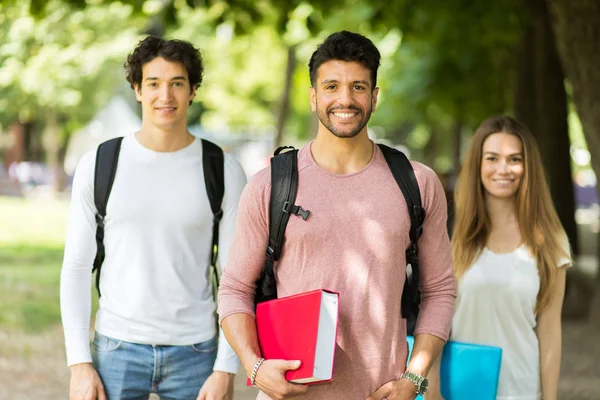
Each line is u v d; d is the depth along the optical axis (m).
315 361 3.53
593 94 10.08
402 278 3.87
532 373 4.85
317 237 3.75
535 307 4.89
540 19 15.22
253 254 3.91
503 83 21.70
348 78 3.74
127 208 4.59
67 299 4.58
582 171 59.00
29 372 10.19
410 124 47.25
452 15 14.95
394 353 3.82
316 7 13.56
